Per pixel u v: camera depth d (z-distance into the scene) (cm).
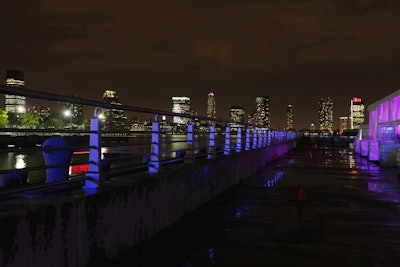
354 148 4203
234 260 624
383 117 3362
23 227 390
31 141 7212
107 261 559
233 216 955
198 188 1043
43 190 572
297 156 3544
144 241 693
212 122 1302
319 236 779
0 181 560
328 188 1481
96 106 570
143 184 686
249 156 1884
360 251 680
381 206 1117
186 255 641
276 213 1002
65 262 457
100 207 540
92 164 580
